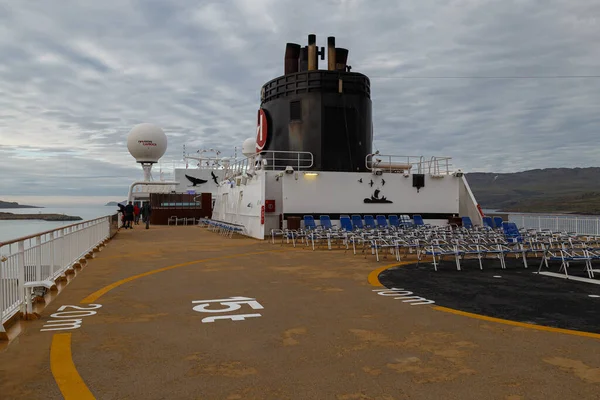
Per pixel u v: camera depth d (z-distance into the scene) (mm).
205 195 37469
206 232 25969
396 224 20828
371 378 4102
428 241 12797
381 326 5953
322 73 21516
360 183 21125
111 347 5020
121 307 7055
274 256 13953
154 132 43250
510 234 14812
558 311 6832
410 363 4508
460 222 21312
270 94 23109
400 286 8945
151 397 3684
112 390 3826
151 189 44469
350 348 4992
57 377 4121
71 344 5125
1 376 4148
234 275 10273
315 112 21453
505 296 7973
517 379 4070
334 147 21531
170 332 5625
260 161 22969
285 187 20328
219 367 4387
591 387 3875
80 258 12305
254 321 6199
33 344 5121
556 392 3771
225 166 35938
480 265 11273
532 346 5066
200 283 9227
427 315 6574
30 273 7109
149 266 11711
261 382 4004
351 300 7617
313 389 3846
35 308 6934
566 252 11156
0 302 5344
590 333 5598
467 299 7719
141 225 35094
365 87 22391
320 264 12141
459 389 3842
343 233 15844
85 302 7414
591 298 7797
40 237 7734
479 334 5570
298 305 7223
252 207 21578
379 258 13414
